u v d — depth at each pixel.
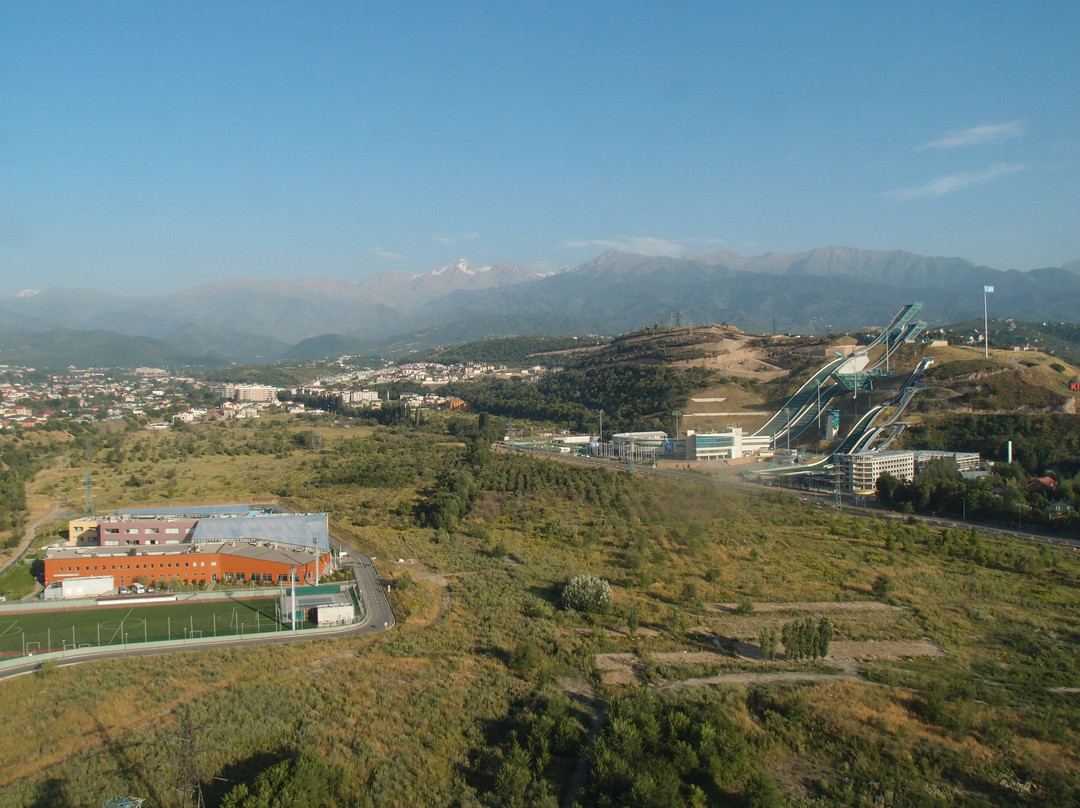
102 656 117.56
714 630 131.88
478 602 143.50
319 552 166.12
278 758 87.69
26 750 89.00
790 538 193.38
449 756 90.38
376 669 112.00
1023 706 104.81
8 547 191.50
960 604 146.75
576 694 107.19
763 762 92.75
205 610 141.12
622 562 171.12
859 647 126.12
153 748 87.94
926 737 97.00
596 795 83.06
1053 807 83.69
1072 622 137.50
